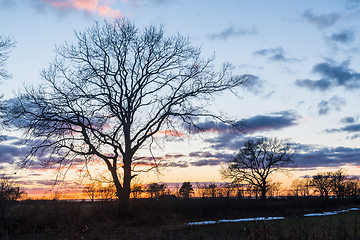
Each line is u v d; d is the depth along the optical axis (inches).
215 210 956.6
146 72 949.2
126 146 898.7
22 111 778.2
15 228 559.8
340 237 308.8
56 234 539.8
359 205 1731.1
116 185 860.0
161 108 933.8
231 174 2466.8
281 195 1887.3
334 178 3243.1
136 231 601.0
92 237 501.0
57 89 837.8
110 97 887.1
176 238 506.3
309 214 1178.6
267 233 313.7
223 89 935.7
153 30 947.3
